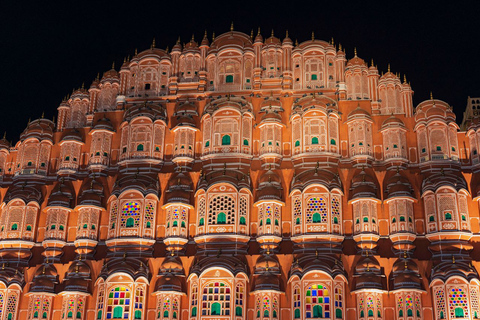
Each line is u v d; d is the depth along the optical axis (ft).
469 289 161.27
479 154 180.86
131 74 210.18
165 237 179.32
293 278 167.32
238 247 175.42
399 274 165.07
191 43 211.61
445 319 160.04
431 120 184.96
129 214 181.98
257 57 204.23
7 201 191.93
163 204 184.75
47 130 205.67
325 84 199.93
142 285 171.53
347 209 178.09
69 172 196.75
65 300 172.65
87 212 185.57
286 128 192.44
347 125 191.21
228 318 164.35
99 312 170.09
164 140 196.13
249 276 171.42
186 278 173.37
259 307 164.55
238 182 180.55
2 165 204.54
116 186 187.01
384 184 181.16
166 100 203.92
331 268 166.09
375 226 174.09
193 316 166.61
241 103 194.18
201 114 198.90
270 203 176.76
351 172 183.01
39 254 187.73
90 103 211.41
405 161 184.03
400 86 201.57
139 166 191.83
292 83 201.57
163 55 211.20
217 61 206.08
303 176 180.24
